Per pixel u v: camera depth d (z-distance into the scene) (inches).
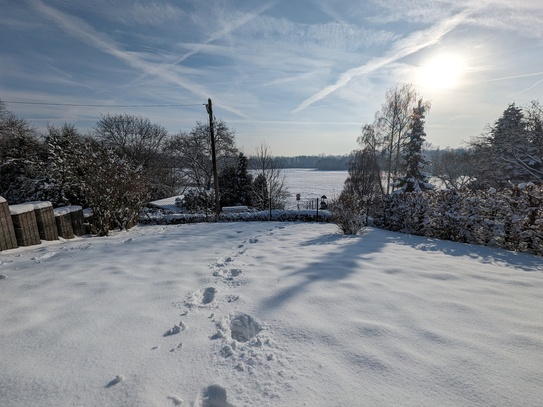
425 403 67.5
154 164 1259.2
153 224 541.3
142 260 200.2
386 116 856.3
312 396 70.6
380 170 905.5
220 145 1230.3
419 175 737.0
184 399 70.7
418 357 85.0
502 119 795.4
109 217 397.1
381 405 67.0
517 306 120.6
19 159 784.3
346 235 320.5
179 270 176.4
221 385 75.2
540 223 227.0
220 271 174.2
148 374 79.3
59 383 75.2
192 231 371.2
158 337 98.8
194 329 104.5
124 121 1288.1
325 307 120.5
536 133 561.0
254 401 69.7
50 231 307.6
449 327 102.6
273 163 1218.6
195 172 1314.0
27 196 689.6
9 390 72.6
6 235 251.6
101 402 68.7
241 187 1130.7
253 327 108.6
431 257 209.5
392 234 340.5
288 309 119.1
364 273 165.8
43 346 92.4
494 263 193.6
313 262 190.7
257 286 147.3
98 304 125.5
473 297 130.6
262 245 261.4
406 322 106.5
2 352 88.8
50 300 129.3
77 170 427.2
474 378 75.5
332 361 84.3
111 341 95.9
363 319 109.0
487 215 273.1
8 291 139.9
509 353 86.5
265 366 82.7
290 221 529.3
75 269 176.9
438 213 311.1
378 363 82.4
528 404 66.8
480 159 715.4
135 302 128.1
